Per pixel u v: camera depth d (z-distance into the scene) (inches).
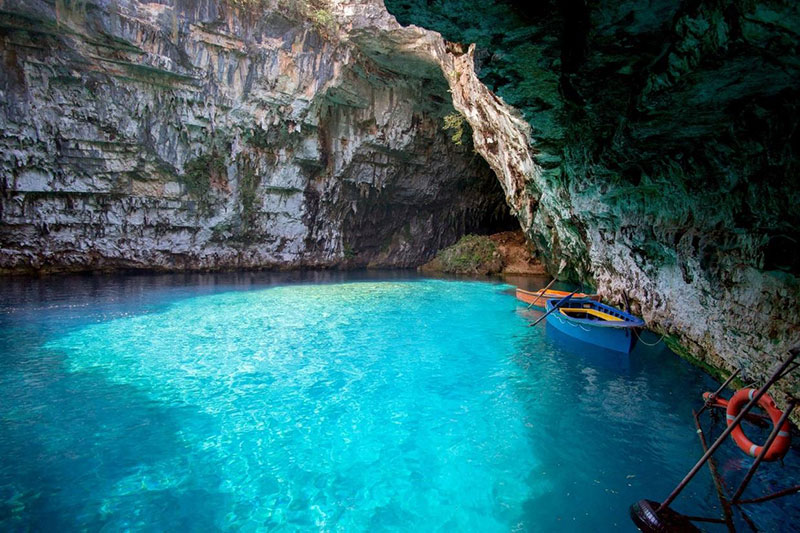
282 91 720.3
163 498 176.2
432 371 330.6
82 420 239.3
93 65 587.5
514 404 271.7
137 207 699.4
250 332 427.5
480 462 206.8
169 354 353.1
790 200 161.9
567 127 279.1
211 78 666.8
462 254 987.9
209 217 763.4
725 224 211.2
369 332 441.7
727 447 214.8
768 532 155.2
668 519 152.5
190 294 598.2
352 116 837.2
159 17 600.4
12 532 153.5
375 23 661.9
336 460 208.1
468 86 518.6
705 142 195.0
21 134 570.3
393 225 1037.8
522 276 939.3
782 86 143.9
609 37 159.5
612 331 365.7
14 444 212.7
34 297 521.7
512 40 192.1
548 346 397.7
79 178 629.9
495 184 1096.2
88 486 182.4
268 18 677.3
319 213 892.0
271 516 167.8
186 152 700.0
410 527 162.7
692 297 283.1
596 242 434.3
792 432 200.2
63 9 539.5
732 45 129.6
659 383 305.4
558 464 204.5
